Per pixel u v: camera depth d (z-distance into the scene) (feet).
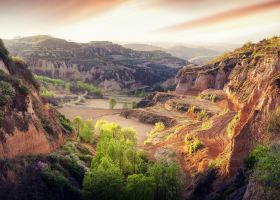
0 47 308.60
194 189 246.68
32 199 202.28
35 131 259.60
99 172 223.71
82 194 222.69
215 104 628.69
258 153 194.90
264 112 229.66
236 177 210.38
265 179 142.41
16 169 212.43
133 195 219.00
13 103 248.11
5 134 221.05
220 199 205.16
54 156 255.09
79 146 321.32
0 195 190.08
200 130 382.01
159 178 234.17
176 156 335.26
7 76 266.36
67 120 402.11
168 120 585.63
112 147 269.44
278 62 404.16
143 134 533.55
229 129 346.33
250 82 537.24
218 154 307.37
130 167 269.23
